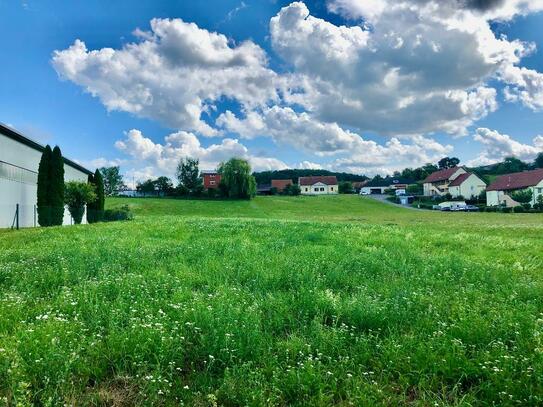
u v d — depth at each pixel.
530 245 14.73
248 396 3.67
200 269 8.76
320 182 142.00
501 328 4.93
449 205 81.81
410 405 3.71
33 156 31.48
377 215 67.25
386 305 5.85
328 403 3.69
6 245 14.14
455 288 7.31
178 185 95.88
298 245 13.23
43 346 4.30
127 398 3.77
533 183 83.94
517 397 3.69
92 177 40.75
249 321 5.14
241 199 89.94
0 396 3.61
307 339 4.89
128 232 18.44
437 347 4.52
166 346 4.38
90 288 6.82
